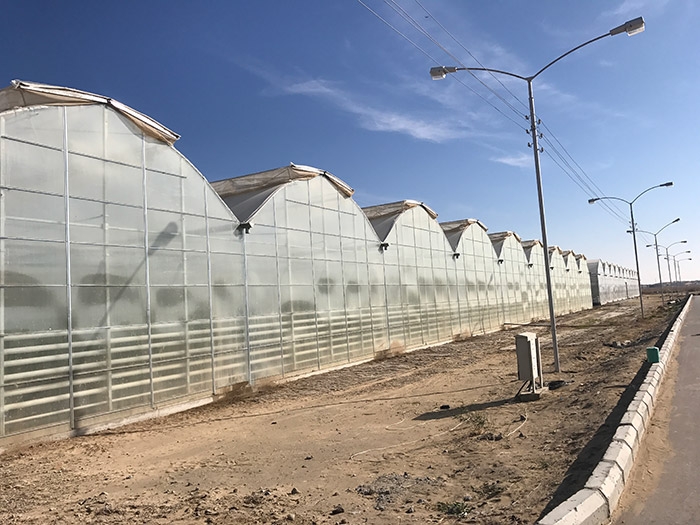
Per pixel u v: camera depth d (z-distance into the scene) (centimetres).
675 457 778
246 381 1783
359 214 2562
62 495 795
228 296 1750
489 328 3956
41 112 1223
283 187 2066
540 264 5397
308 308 2141
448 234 3725
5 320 1114
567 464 762
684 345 2273
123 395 1359
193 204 1647
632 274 13525
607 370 1681
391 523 610
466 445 956
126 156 1434
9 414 1107
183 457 1016
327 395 1681
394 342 2727
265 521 640
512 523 571
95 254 1323
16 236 1149
